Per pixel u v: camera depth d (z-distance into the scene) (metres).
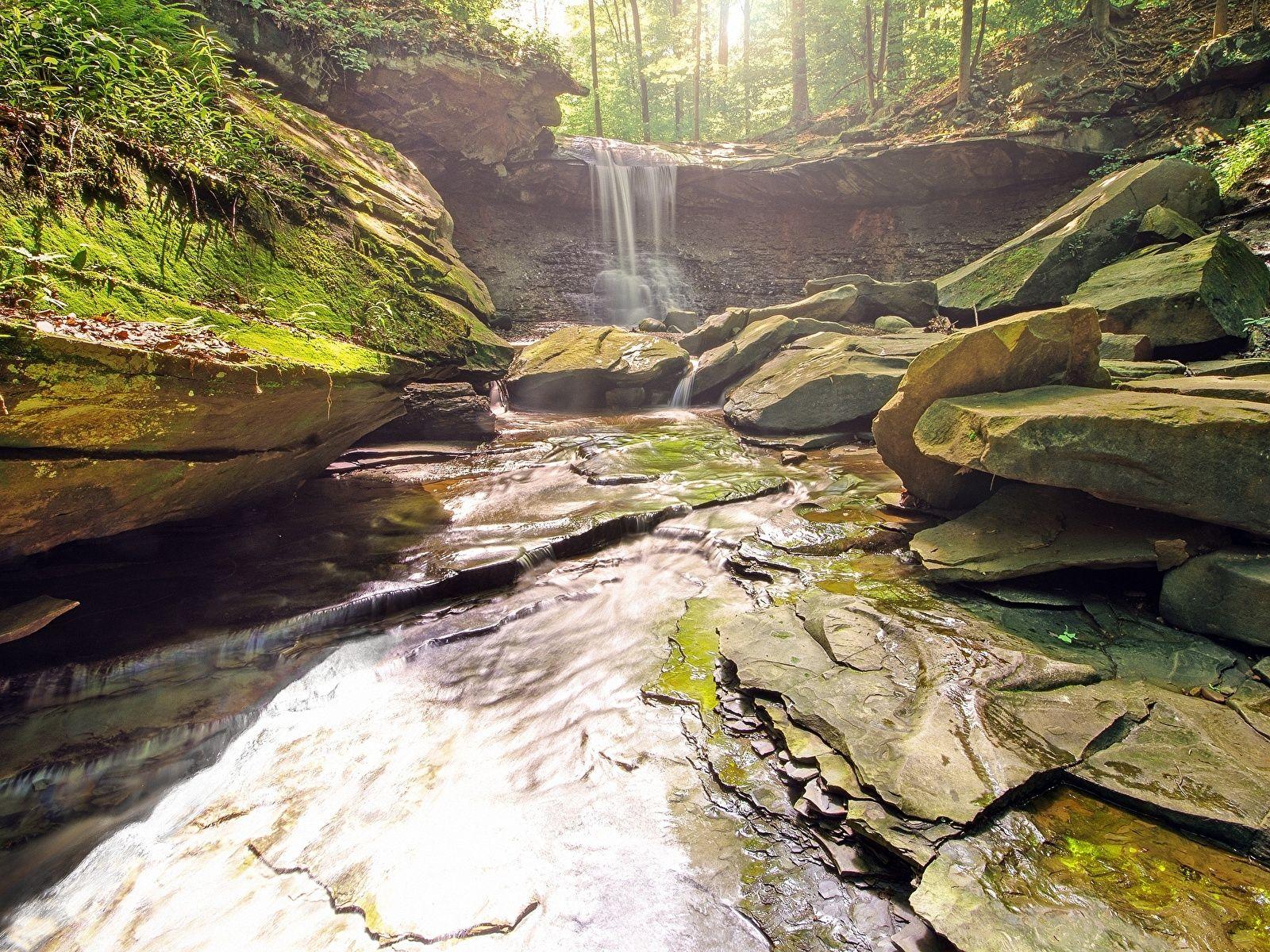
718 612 4.93
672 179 19.19
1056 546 4.54
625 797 3.22
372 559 5.48
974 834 2.64
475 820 3.13
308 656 4.31
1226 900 2.35
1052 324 5.04
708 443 9.72
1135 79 14.97
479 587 5.28
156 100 5.54
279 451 5.09
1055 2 17.97
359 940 2.54
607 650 4.57
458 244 17.61
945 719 3.22
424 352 8.23
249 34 12.11
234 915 2.68
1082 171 15.76
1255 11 13.16
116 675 3.89
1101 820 2.73
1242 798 2.71
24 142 4.10
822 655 3.93
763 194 19.19
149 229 4.79
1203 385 4.80
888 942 2.39
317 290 6.61
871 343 10.84
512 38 15.45
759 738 3.49
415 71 13.98
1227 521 3.89
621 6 27.00
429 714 3.95
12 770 3.27
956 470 5.76
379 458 8.39
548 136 17.30
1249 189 12.04
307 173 8.28
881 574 5.18
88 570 4.89
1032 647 3.93
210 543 5.70
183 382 3.45
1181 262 9.66
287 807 3.24
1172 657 3.74
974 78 17.64
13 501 3.19
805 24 22.25
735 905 2.60
